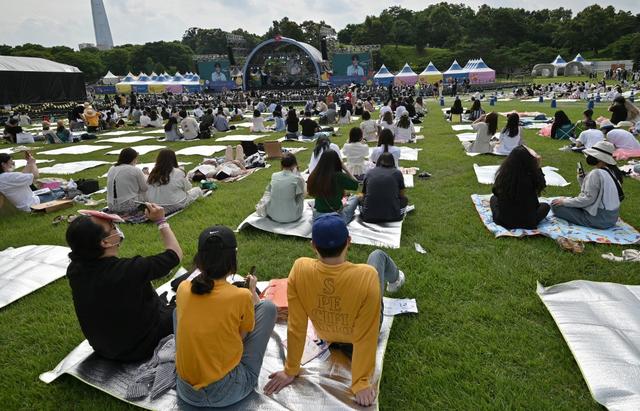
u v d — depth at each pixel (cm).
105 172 1125
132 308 309
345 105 2028
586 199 551
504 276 461
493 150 1099
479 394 303
